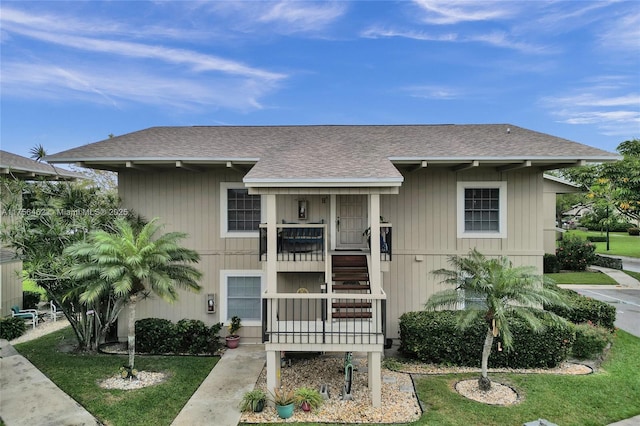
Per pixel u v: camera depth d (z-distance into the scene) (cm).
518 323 976
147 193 1220
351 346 809
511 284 790
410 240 1199
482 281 798
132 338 920
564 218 5522
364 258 1055
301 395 783
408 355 1077
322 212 1175
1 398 807
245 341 1197
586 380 886
